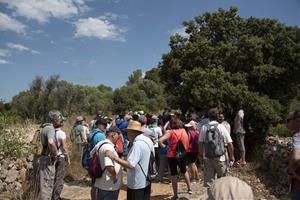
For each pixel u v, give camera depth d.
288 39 15.20
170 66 17.28
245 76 14.99
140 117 8.43
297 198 4.32
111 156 5.24
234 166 12.12
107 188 5.33
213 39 17.95
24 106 27.83
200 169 11.12
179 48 17.41
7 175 7.93
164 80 18.39
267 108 14.13
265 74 14.62
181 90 15.78
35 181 7.11
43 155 7.00
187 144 8.07
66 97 32.38
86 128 11.30
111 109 46.41
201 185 9.48
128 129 5.52
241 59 15.26
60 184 7.46
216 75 14.60
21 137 9.08
